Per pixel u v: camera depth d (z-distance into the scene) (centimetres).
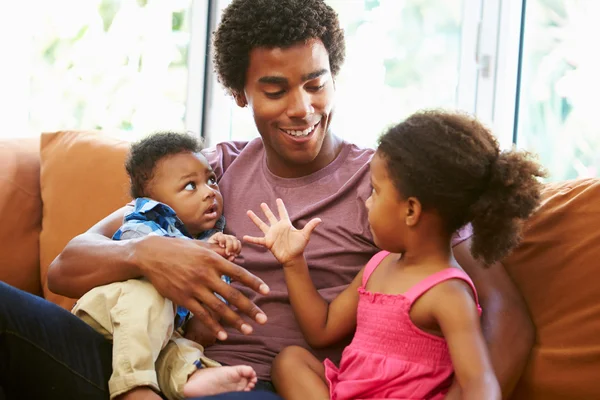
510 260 146
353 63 227
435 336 126
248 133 241
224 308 133
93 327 139
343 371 132
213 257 133
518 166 126
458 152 124
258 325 146
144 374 127
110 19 247
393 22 225
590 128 213
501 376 128
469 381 117
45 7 251
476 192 127
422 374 124
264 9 145
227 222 157
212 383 131
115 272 138
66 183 188
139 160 156
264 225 142
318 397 129
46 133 200
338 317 140
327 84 148
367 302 133
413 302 126
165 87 243
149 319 132
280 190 156
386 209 129
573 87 215
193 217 152
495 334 131
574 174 216
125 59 246
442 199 125
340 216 150
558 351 135
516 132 221
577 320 136
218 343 149
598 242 136
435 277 126
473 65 220
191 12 237
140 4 244
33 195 195
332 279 147
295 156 149
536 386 137
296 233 139
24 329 124
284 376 134
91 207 184
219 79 161
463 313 122
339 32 154
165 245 136
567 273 138
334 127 229
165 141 156
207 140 240
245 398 115
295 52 142
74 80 251
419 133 127
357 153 159
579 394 133
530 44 219
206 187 154
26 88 253
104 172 186
